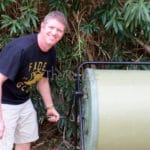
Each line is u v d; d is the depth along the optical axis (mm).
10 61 2346
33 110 2725
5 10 3061
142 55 3363
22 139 2748
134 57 3355
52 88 3295
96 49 3311
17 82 2494
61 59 3232
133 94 2283
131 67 3295
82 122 2508
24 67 2414
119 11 2967
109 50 3307
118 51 3299
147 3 2850
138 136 2254
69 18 3178
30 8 2949
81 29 3123
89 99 2344
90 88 2305
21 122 2680
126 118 2242
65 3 3037
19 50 2340
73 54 3156
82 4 3139
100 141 2256
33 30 3096
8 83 2486
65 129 3396
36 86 3059
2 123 2414
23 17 2949
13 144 2826
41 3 3074
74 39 3201
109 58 3307
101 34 3258
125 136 2252
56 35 2369
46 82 2736
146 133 2254
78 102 2588
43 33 2369
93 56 3307
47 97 2775
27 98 2650
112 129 2240
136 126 2246
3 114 2539
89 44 3270
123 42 3271
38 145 3479
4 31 3117
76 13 3158
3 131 2422
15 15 3117
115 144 2262
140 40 3252
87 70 2492
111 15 2979
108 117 2238
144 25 2965
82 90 2732
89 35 3207
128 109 2248
